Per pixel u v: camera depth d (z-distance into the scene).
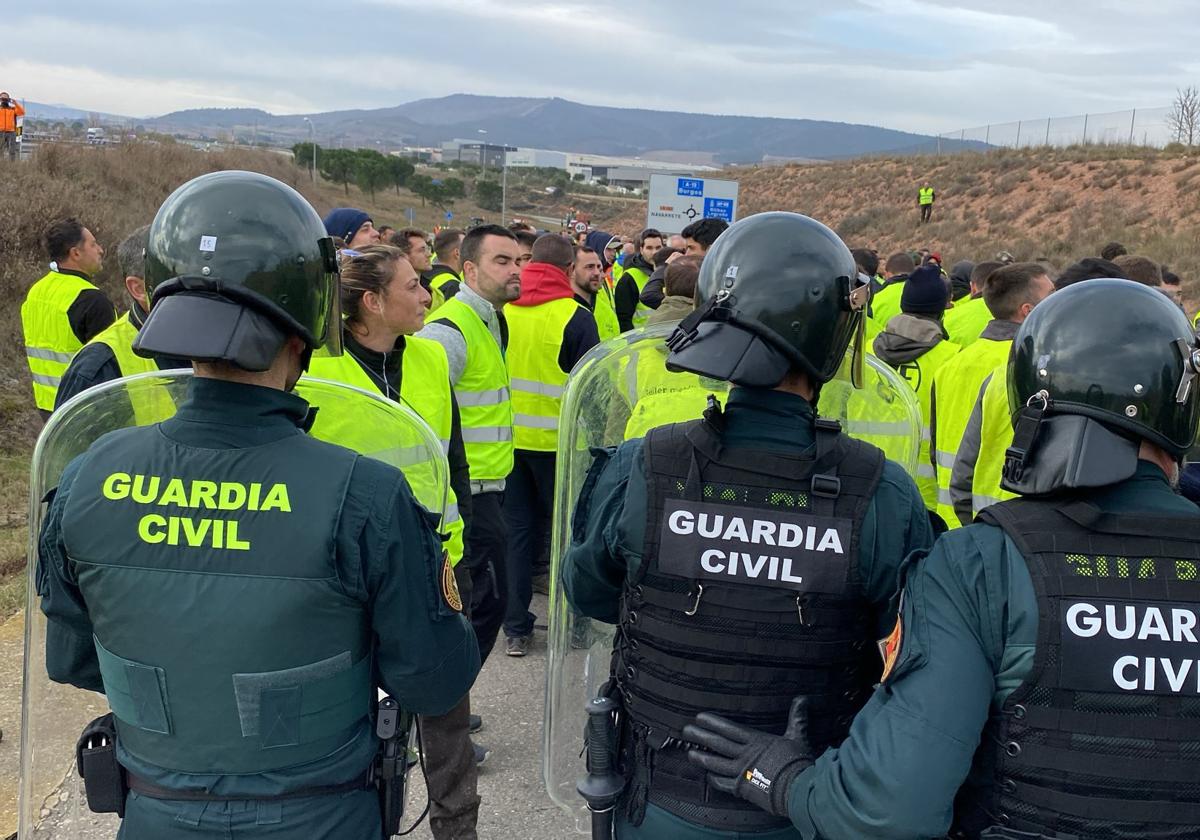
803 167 55.12
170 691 1.47
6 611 4.75
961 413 3.83
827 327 1.68
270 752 1.49
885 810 1.29
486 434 3.81
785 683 1.63
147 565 1.48
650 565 1.68
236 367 1.50
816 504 1.63
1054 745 1.30
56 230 5.52
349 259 2.93
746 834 1.65
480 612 3.86
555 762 2.34
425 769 2.68
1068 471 1.36
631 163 173.62
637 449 1.80
